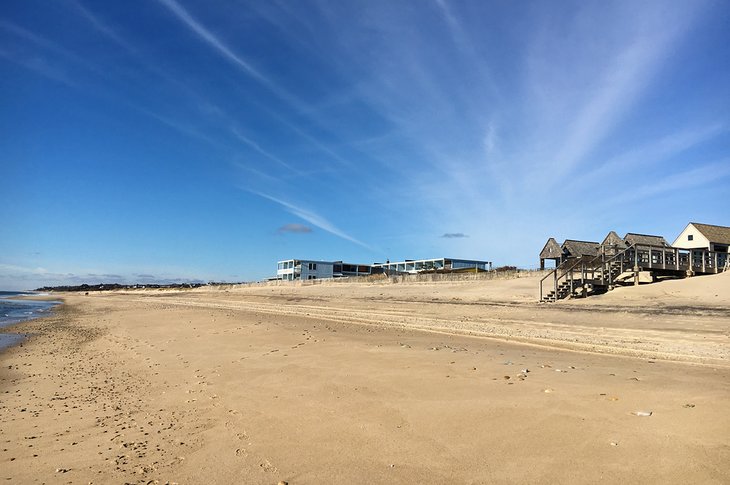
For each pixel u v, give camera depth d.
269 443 6.27
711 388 7.70
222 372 11.64
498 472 4.84
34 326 33.97
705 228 43.03
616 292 26.47
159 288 140.75
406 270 92.12
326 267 96.88
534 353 12.71
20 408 9.75
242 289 86.38
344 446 5.92
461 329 19.55
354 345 14.52
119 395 10.34
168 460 5.97
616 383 8.25
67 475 5.70
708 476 4.38
